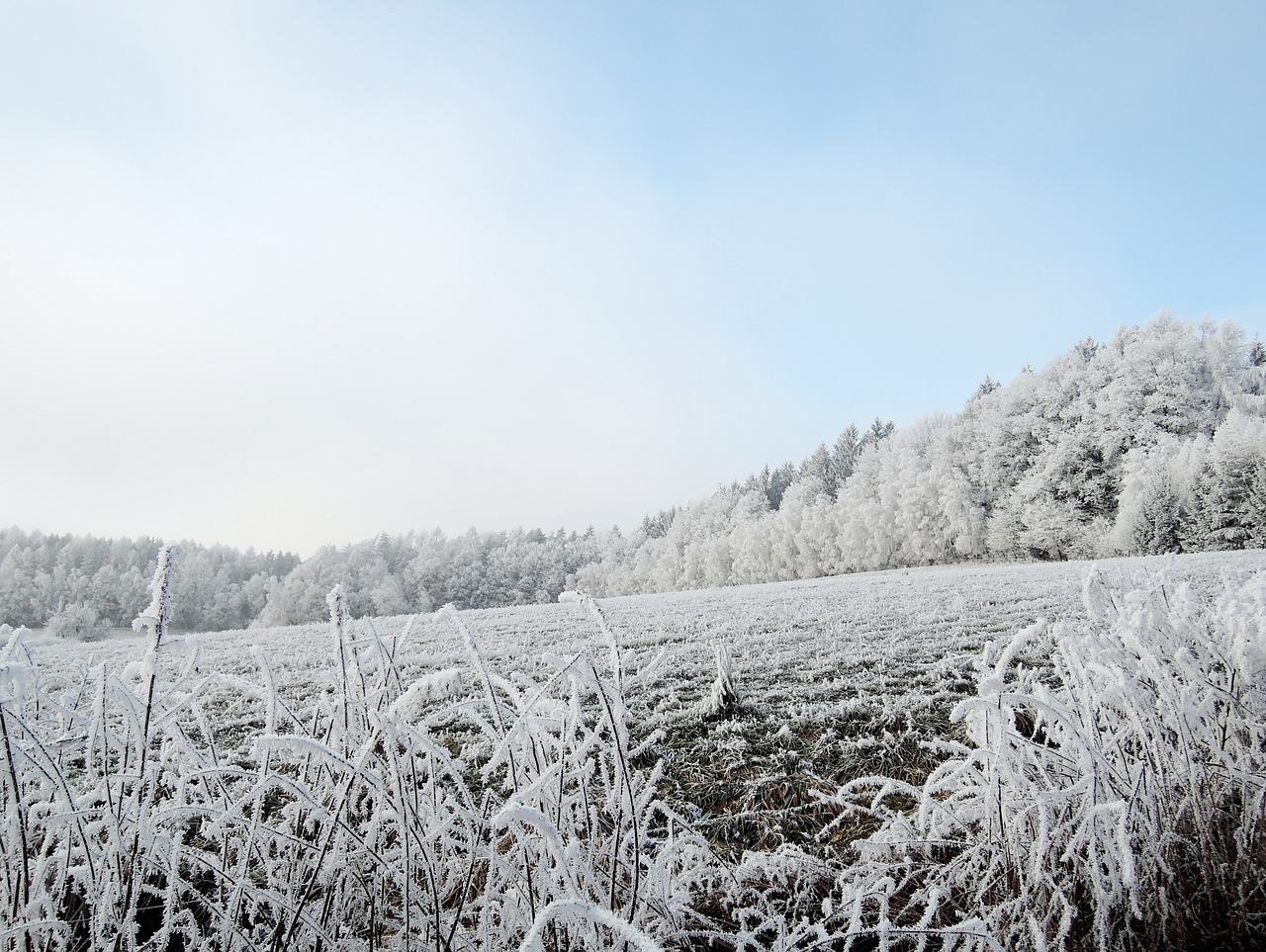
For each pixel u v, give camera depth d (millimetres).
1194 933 2361
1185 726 2664
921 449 55438
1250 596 3182
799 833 4406
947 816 3090
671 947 2418
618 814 2164
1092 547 37281
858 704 6965
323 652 13055
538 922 1395
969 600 15023
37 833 2211
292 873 2350
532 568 87000
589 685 2113
